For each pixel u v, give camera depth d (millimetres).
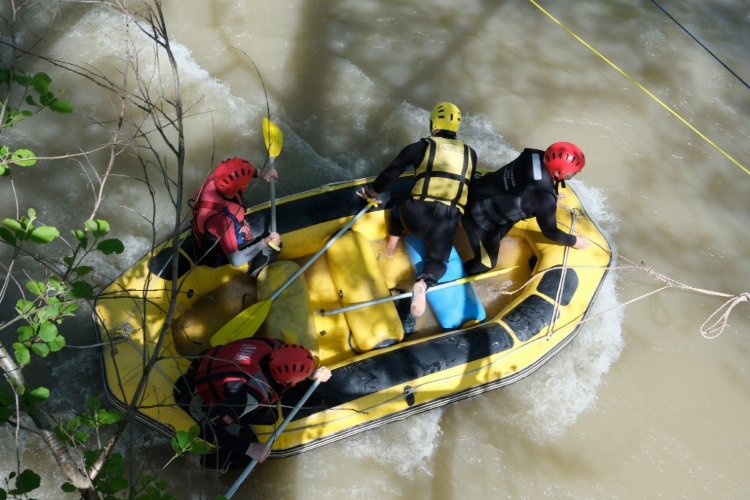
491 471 3840
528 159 3775
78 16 5566
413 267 4348
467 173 3842
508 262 4500
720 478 3936
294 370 3205
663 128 5496
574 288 4125
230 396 3158
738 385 4281
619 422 4062
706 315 4555
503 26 6051
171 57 2102
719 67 5953
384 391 3674
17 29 5418
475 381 3830
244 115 5176
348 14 5953
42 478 3549
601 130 5422
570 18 6195
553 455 3922
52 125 4918
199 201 3559
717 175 5266
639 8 6355
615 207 5000
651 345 4367
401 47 5777
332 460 3766
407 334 4098
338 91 5426
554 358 4219
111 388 3527
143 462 3629
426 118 5340
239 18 5766
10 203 4508
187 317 3992
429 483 3775
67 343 3947
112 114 5027
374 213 4242
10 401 2047
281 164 4949
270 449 3451
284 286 3861
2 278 4141
